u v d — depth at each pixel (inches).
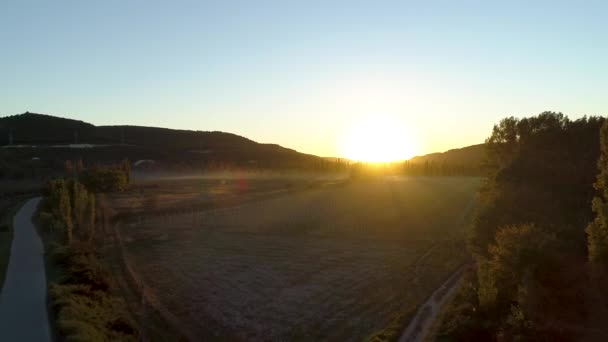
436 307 1339.8
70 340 812.6
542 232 1119.0
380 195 4822.8
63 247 1664.6
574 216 1489.9
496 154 2105.1
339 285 1656.0
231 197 4493.1
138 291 1498.5
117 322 1073.5
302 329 1246.9
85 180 4603.8
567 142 1943.9
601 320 895.1
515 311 964.0
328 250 2277.3
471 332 1000.9
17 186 4995.1
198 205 3811.5
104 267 1732.3
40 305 1055.0
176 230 2810.0
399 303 1429.6
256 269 1891.0
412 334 1122.7
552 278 997.8
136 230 2790.4
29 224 2437.3
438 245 2341.3
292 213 3540.8
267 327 1262.3
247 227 2945.4
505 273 1069.8
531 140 1974.7
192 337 1173.1
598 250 978.1
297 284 1675.7
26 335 877.8
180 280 1715.1
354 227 2947.8
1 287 1206.9
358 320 1299.2
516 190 1636.3
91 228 2325.3
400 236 2635.3
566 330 870.4
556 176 1713.8
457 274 1755.7
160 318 1264.8
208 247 2338.8
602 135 1106.7
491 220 1523.1
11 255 1633.9
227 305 1438.2
